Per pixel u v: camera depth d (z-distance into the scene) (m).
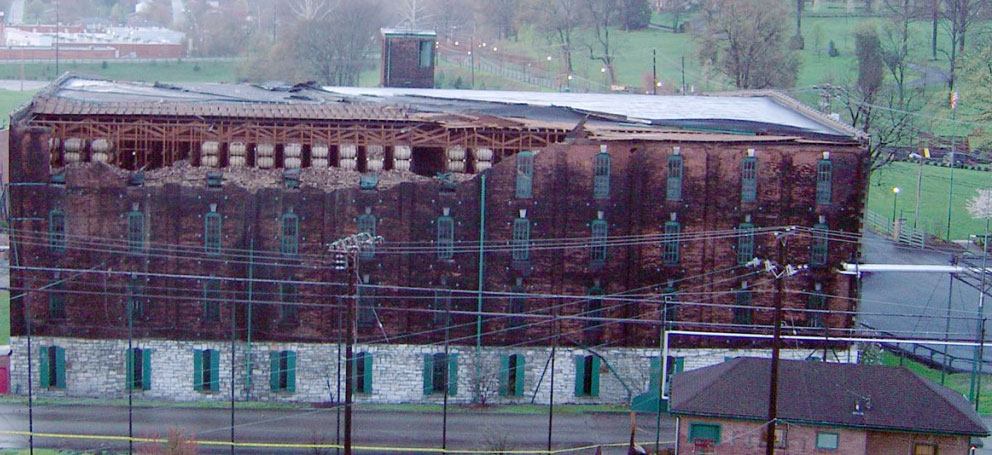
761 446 76.62
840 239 92.62
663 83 191.00
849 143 92.12
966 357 102.19
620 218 91.19
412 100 100.94
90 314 89.69
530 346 91.19
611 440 83.62
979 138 167.00
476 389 91.06
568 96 109.38
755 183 91.81
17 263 89.44
